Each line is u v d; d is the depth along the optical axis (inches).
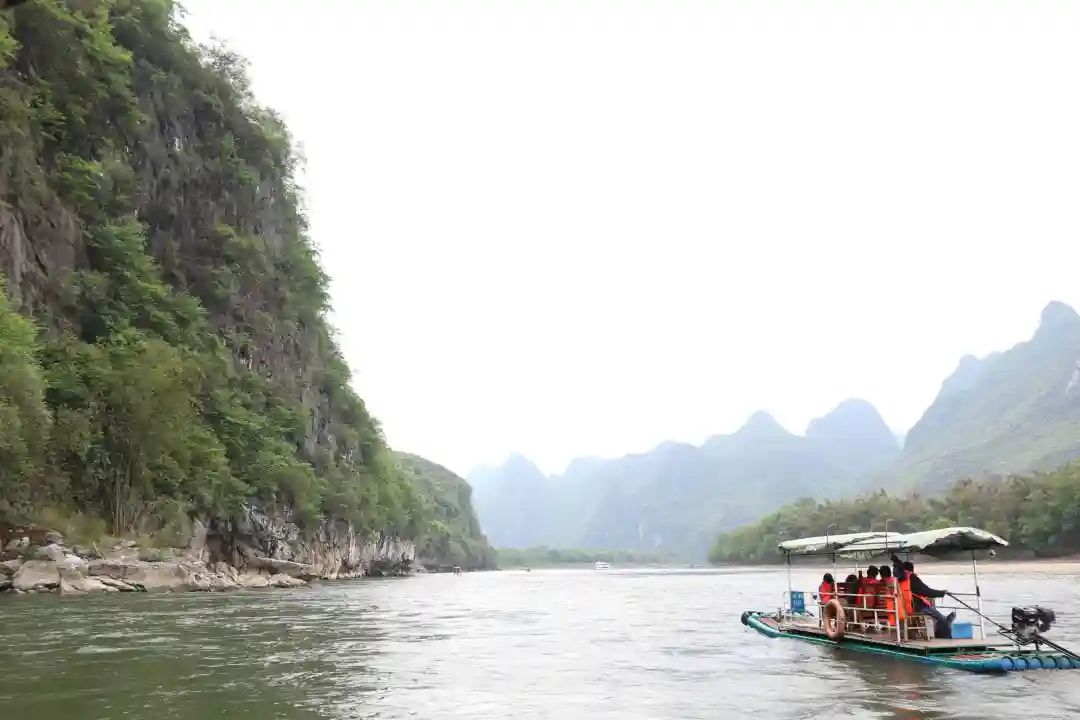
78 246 2017.7
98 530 1517.0
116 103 2269.9
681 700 391.2
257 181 2960.1
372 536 3710.6
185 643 606.2
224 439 2268.7
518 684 439.5
